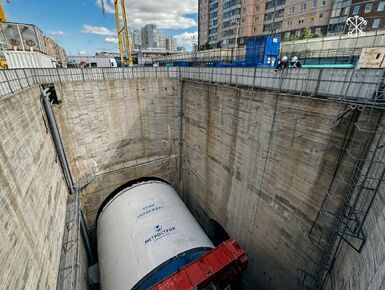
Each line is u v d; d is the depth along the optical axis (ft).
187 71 78.43
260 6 170.71
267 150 52.65
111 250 52.70
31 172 38.83
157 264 44.11
